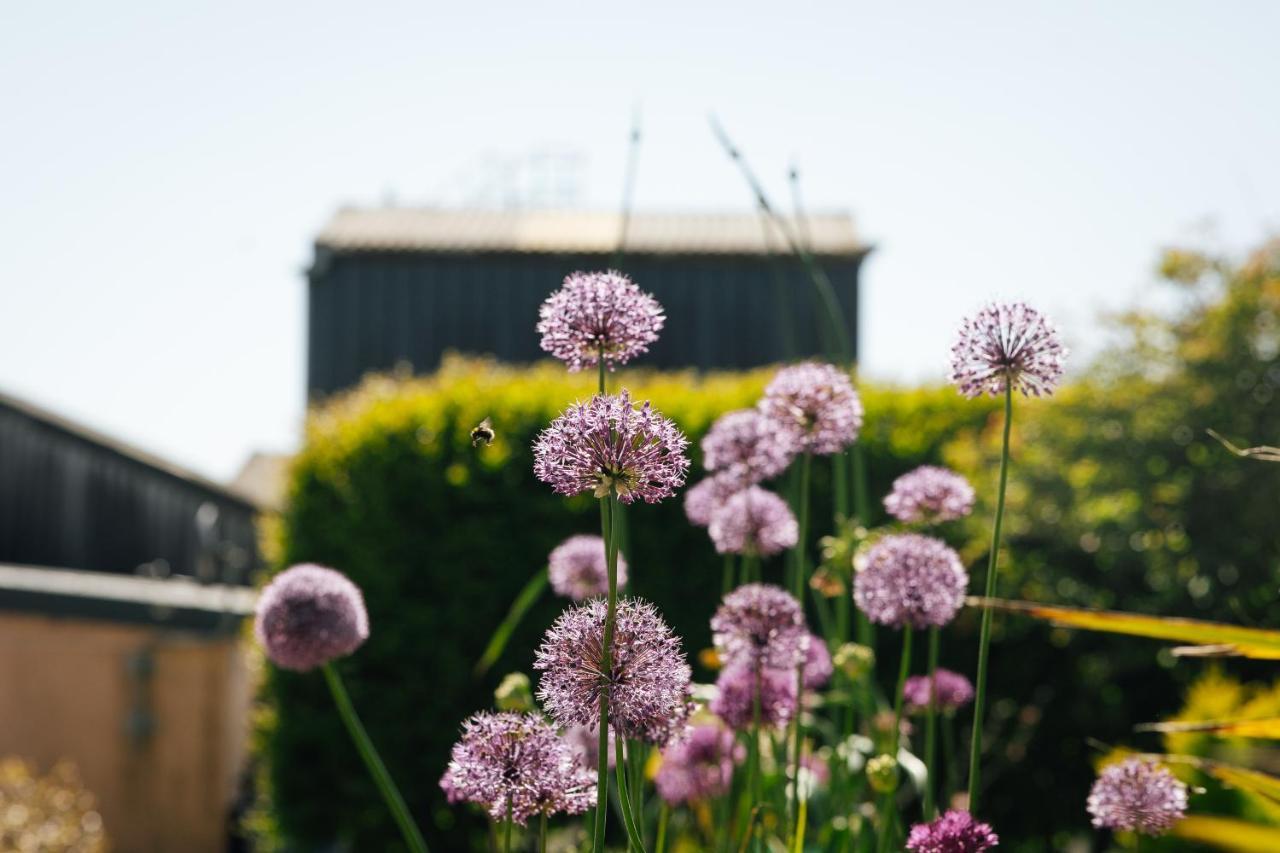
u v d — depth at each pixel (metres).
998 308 1.75
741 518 2.39
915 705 2.84
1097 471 6.03
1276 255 6.19
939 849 1.58
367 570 6.52
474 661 6.44
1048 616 1.64
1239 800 2.07
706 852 2.84
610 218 15.54
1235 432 5.88
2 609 6.57
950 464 6.40
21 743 6.65
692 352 13.59
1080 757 6.03
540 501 6.49
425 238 14.11
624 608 1.37
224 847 7.71
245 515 11.38
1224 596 5.70
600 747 1.31
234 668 8.15
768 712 2.16
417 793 6.41
